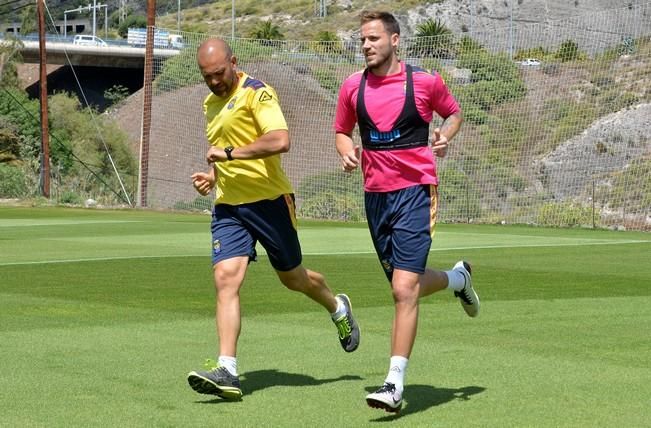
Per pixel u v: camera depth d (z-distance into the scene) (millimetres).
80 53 86625
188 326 10305
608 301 12156
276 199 7496
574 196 35344
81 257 18359
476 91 38219
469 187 35375
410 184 6867
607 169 36094
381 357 8531
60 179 47750
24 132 53812
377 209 6992
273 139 7297
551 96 38375
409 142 6863
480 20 95875
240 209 7426
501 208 34875
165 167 42750
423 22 99562
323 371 7926
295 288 7828
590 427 6062
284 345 9133
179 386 7332
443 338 9430
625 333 9742
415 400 6867
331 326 10250
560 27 44844
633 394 7000
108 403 6754
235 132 7477
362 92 6934
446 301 12039
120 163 53188
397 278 6754
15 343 9234
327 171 39281
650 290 13289
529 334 9672
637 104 37906
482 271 15844
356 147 7117
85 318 10852
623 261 17719
